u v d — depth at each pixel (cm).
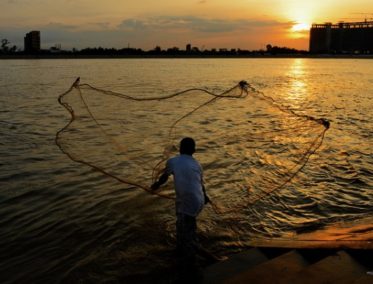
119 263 573
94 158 877
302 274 468
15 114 1750
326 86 3725
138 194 784
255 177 894
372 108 2131
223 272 531
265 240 624
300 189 855
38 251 596
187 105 1515
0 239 625
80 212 718
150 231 658
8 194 791
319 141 999
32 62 11106
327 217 736
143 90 2948
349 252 514
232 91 855
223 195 805
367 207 779
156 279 538
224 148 1094
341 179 925
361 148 1204
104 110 1024
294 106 2222
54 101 2244
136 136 1024
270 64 11012
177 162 551
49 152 1084
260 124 1357
